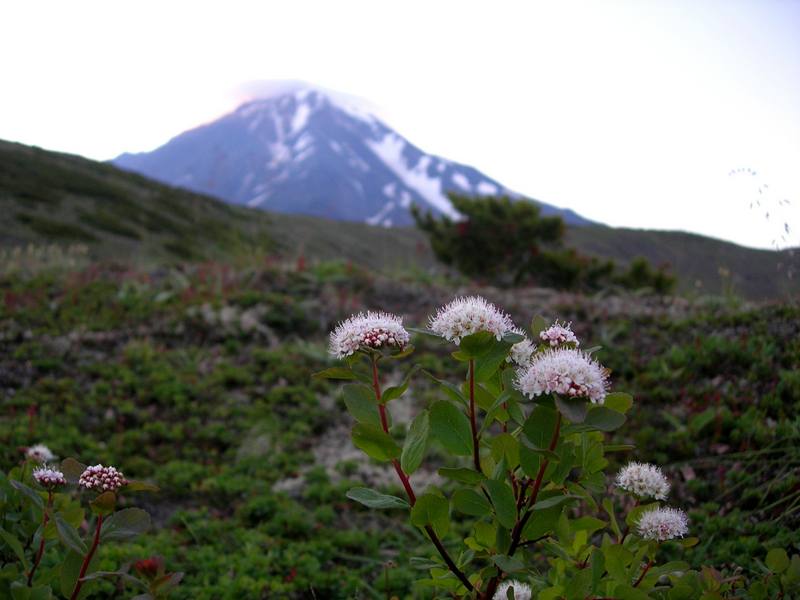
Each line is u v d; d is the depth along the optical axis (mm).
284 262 16109
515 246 24375
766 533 4559
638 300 12734
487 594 2539
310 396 9078
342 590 4949
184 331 11219
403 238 98938
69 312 11562
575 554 2844
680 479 5715
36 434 7039
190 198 73375
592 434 2730
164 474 6852
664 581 3699
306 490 6738
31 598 2494
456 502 2465
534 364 2346
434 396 8977
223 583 4812
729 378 7477
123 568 4660
